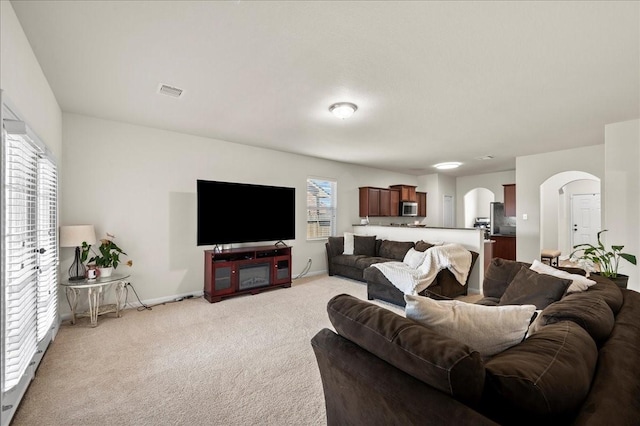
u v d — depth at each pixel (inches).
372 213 269.1
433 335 38.9
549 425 31.6
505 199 281.4
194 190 170.4
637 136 142.7
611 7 66.2
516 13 68.5
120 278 129.3
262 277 180.2
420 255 164.9
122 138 147.5
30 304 82.1
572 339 41.9
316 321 129.6
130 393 77.5
